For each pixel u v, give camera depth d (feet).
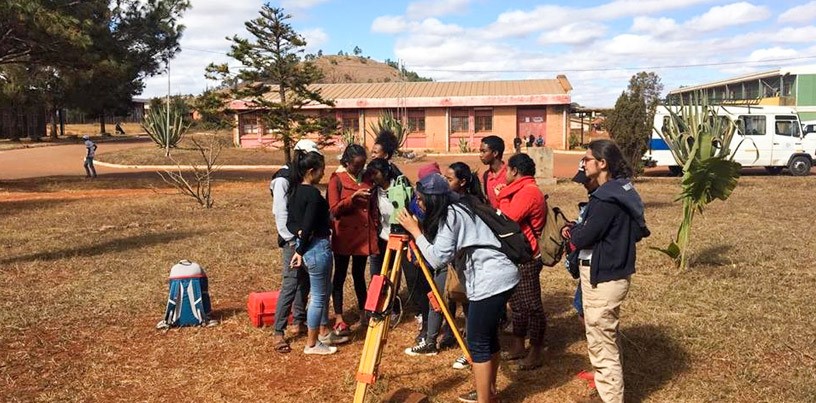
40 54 61.31
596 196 13.00
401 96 132.16
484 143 18.93
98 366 17.21
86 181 74.69
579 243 13.05
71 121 252.62
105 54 66.69
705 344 18.12
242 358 17.88
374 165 19.01
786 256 29.60
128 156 108.37
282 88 71.31
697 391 15.29
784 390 15.17
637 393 15.25
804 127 81.25
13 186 67.97
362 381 13.48
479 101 129.29
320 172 17.74
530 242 16.17
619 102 66.85
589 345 13.61
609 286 13.05
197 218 43.96
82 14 63.41
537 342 16.90
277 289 25.26
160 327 20.11
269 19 67.00
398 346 18.93
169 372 16.89
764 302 22.16
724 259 29.14
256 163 105.19
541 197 16.24
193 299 20.38
